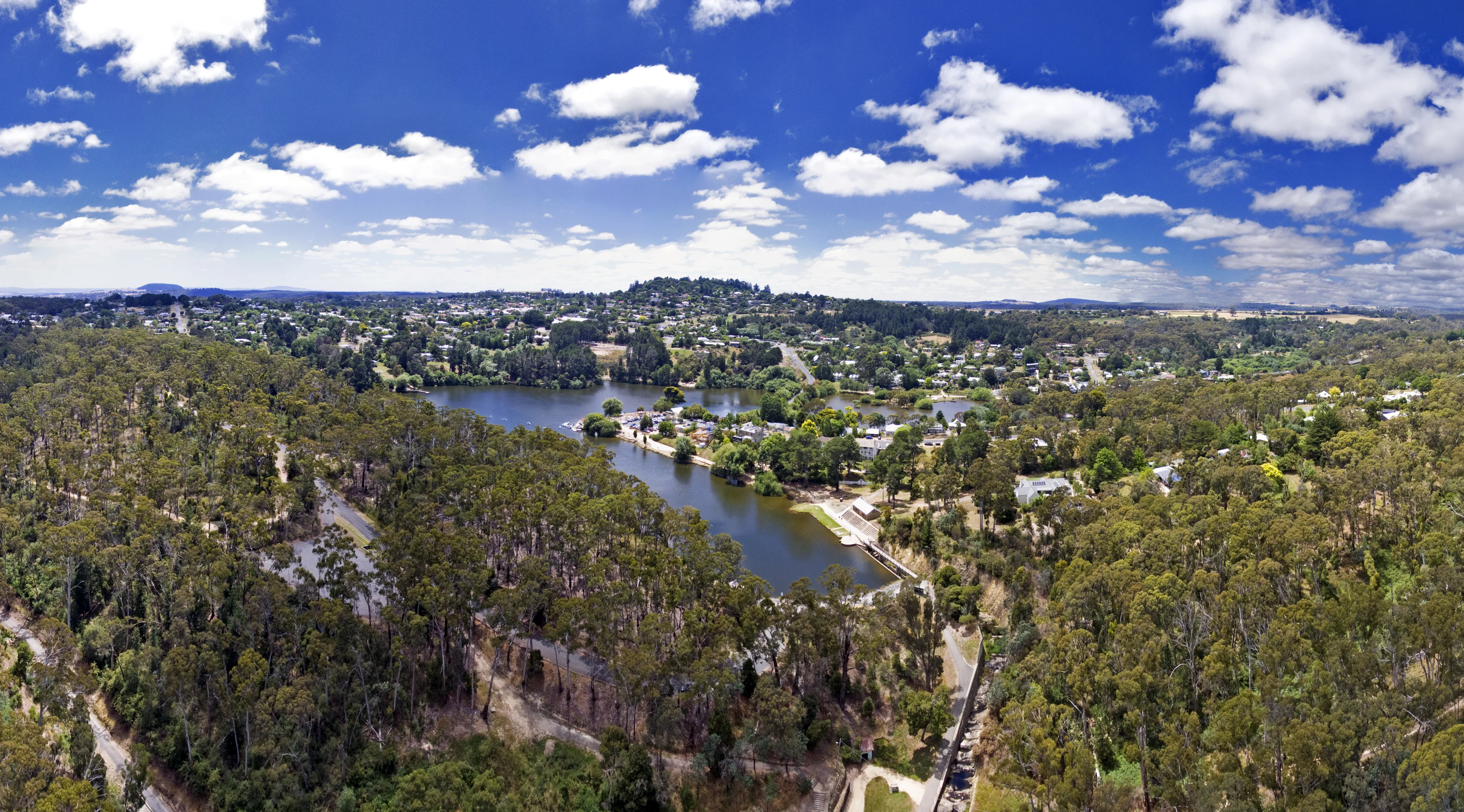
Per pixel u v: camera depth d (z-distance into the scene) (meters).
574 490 165.62
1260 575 100.12
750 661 113.38
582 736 105.44
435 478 166.75
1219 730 80.25
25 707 105.31
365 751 97.62
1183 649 98.38
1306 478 158.00
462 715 108.00
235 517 132.88
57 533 123.50
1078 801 77.62
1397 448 140.00
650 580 121.69
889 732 109.62
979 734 107.00
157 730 102.56
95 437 187.25
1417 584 97.88
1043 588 137.25
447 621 110.62
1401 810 66.19
